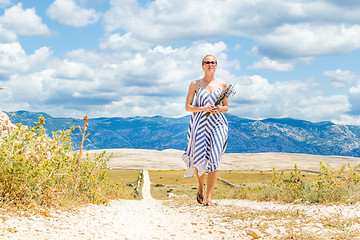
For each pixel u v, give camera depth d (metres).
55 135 7.69
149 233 4.56
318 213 6.37
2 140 6.31
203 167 7.54
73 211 6.47
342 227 4.75
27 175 6.12
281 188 12.30
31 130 6.45
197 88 7.73
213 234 4.55
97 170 10.38
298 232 4.48
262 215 6.25
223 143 7.68
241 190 15.48
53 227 4.45
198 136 7.58
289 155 165.25
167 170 108.81
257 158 153.25
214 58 7.70
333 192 9.34
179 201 12.70
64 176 8.27
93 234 4.21
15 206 5.48
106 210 7.56
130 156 146.50
